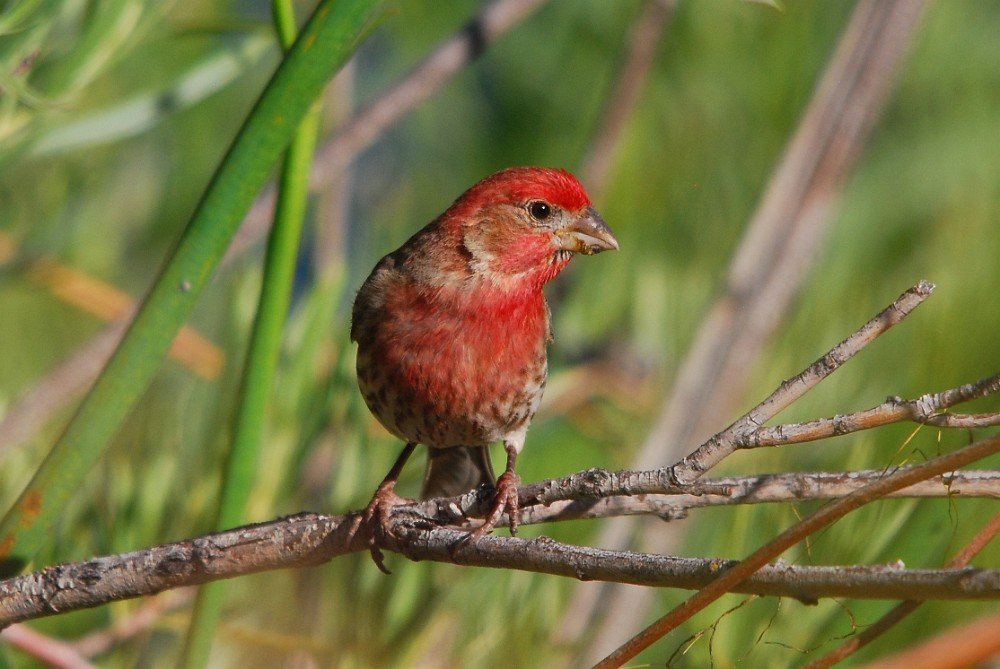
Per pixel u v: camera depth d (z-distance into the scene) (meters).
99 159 10.45
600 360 10.09
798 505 7.26
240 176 6.20
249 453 6.45
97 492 7.28
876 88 8.97
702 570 4.98
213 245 6.23
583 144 11.66
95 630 7.75
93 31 6.23
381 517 6.35
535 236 8.77
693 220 10.10
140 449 7.82
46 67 6.29
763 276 8.66
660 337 9.69
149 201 11.35
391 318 8.53
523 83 11.88
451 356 8.48
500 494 6.72
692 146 10.24
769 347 8.54
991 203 8.62
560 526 8.19
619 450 9.57
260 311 6.45
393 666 6.64
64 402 8.07
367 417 8.23
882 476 5.32
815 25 10.12
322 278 7.73
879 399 7.86
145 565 6.27
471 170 12.13
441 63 9.69
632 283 9.92
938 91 9.91
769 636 6.29
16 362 10.73
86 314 11.09
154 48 10.23
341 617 6.76
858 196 9.42
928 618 6.87
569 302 10.12
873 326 5.07
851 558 6.08
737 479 5.66
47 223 9.96
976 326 7.28
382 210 11.85
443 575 6.92
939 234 8.62
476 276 8.60
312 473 7.64
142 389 6.20
